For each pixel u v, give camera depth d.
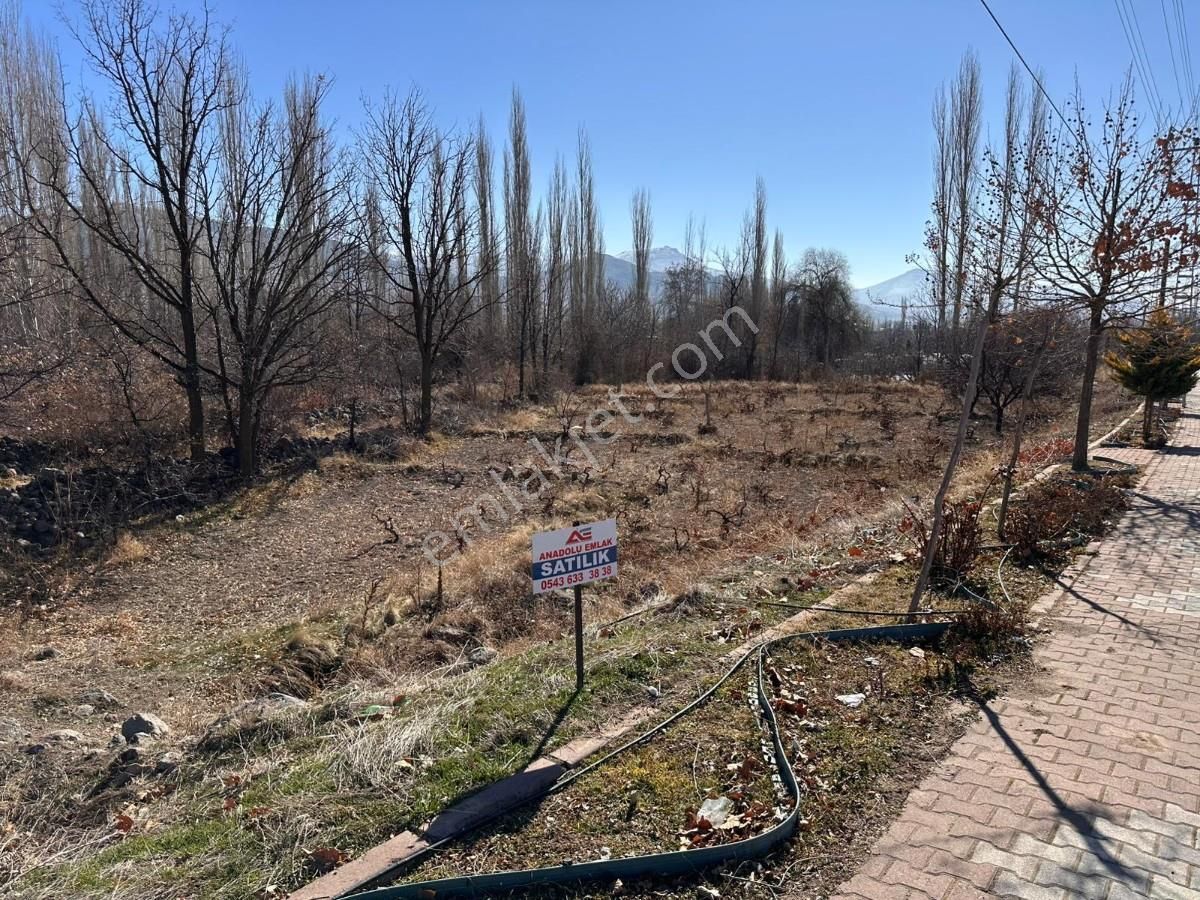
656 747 3.72
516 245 28.97
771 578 6.54
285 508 12.14
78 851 3.31
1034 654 4.88
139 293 16.75
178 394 15.16
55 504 10.30
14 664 6.42
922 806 3.28
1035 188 8.30
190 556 9.83
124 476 12.06
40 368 11.69
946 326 23.41
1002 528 7.33
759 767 3.54
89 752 4.46
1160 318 7.88
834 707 4.16
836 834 3.11
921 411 22.33
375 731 3.95
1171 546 7.30
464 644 6.37
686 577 6.96
